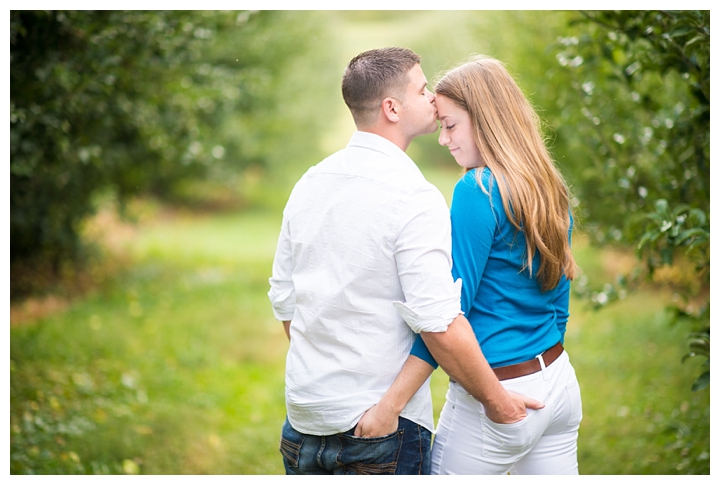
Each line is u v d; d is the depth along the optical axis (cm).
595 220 500
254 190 1752
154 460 414
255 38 884
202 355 633
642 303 698
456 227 209
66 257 812
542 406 214
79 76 407
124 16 402
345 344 211
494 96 215
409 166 212
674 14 265
